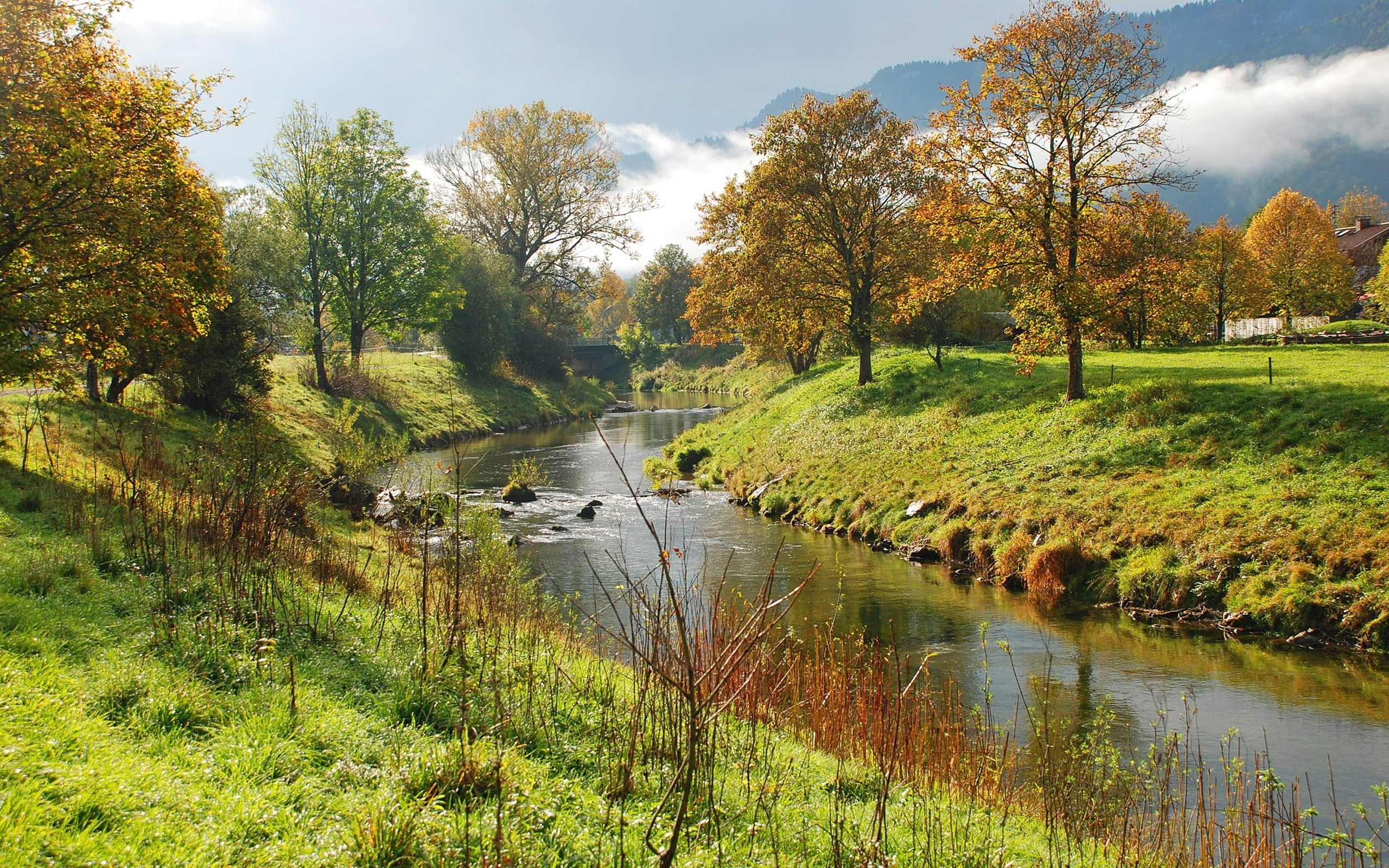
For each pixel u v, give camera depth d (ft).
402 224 173.06
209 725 22.00
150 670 24.13
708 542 80.89
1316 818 30.17
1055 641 51.83
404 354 241.76
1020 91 90.48
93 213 54.70
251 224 137.28
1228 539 58.13
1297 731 38.42
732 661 16.02
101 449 68.18
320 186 162.40
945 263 100.07
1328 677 45.14
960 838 22.27
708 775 21.66
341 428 99.66
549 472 129.80
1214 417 75.31
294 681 23.36
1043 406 93.35
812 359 211.00
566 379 262.47
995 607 59.16
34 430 66.85
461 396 198.70
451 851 16.55
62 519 42.14
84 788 16.55
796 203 134.72
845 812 23.07
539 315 253.85
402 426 163.02
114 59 59.93
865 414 118.11
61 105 51.72
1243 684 44.39
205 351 103.91
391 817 17.24
